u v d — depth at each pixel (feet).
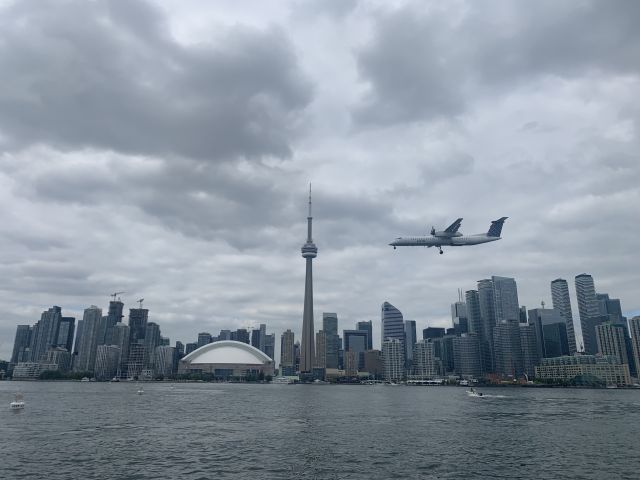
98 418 526.57
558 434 435.53
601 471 278.46
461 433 435.53
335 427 472.03
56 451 317.22
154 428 444.14
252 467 276.82
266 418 555.28
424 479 254.47
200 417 557.74
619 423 532.32
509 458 314.14
